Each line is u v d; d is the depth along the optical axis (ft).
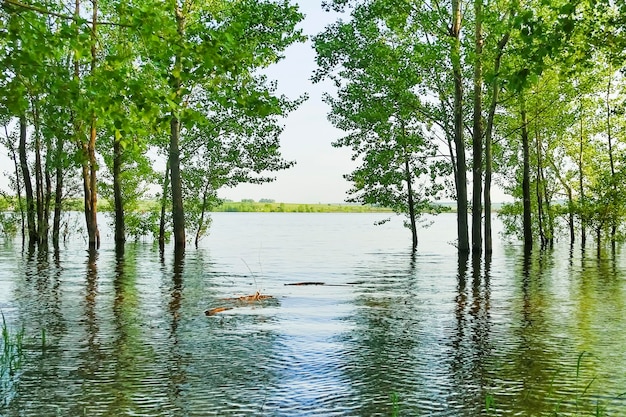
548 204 156.97
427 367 35.42
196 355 38.04
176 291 66.85
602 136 160.76
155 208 146.20
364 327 47.11
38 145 139.95
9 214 159.43
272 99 30.30
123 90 28.66
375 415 27.43
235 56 29.45
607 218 142.00
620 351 39.24
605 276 83.61
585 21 37.76
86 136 31.55
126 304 57.57
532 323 48.80
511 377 33.32
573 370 34.73
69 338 42.68
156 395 30.09
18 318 50.06
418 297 63.46
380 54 111.14
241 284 73.77
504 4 95.40
